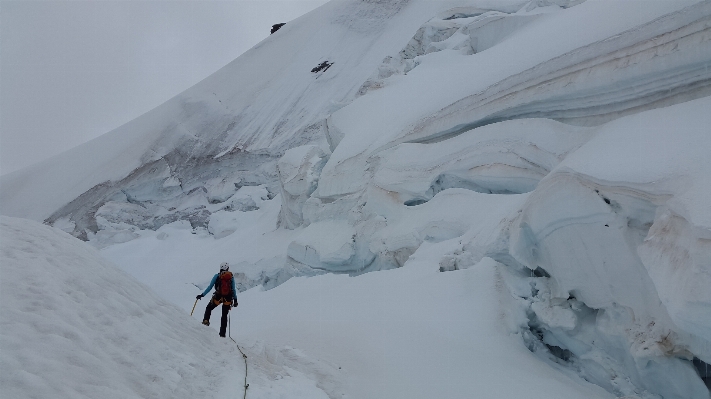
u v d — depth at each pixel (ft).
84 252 19.11
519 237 29.12
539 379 22.85
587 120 37.83
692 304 15.56
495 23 86.69
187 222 151.12
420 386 21.26
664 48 28.96
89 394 9.93
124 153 235.61
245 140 212.23
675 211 18.42
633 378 23.52
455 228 48.03
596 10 43.68
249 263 92.84
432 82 77.05
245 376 16.61
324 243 69.05
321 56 270.67
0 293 12.16
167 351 14.98
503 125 47.80
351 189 72.38
